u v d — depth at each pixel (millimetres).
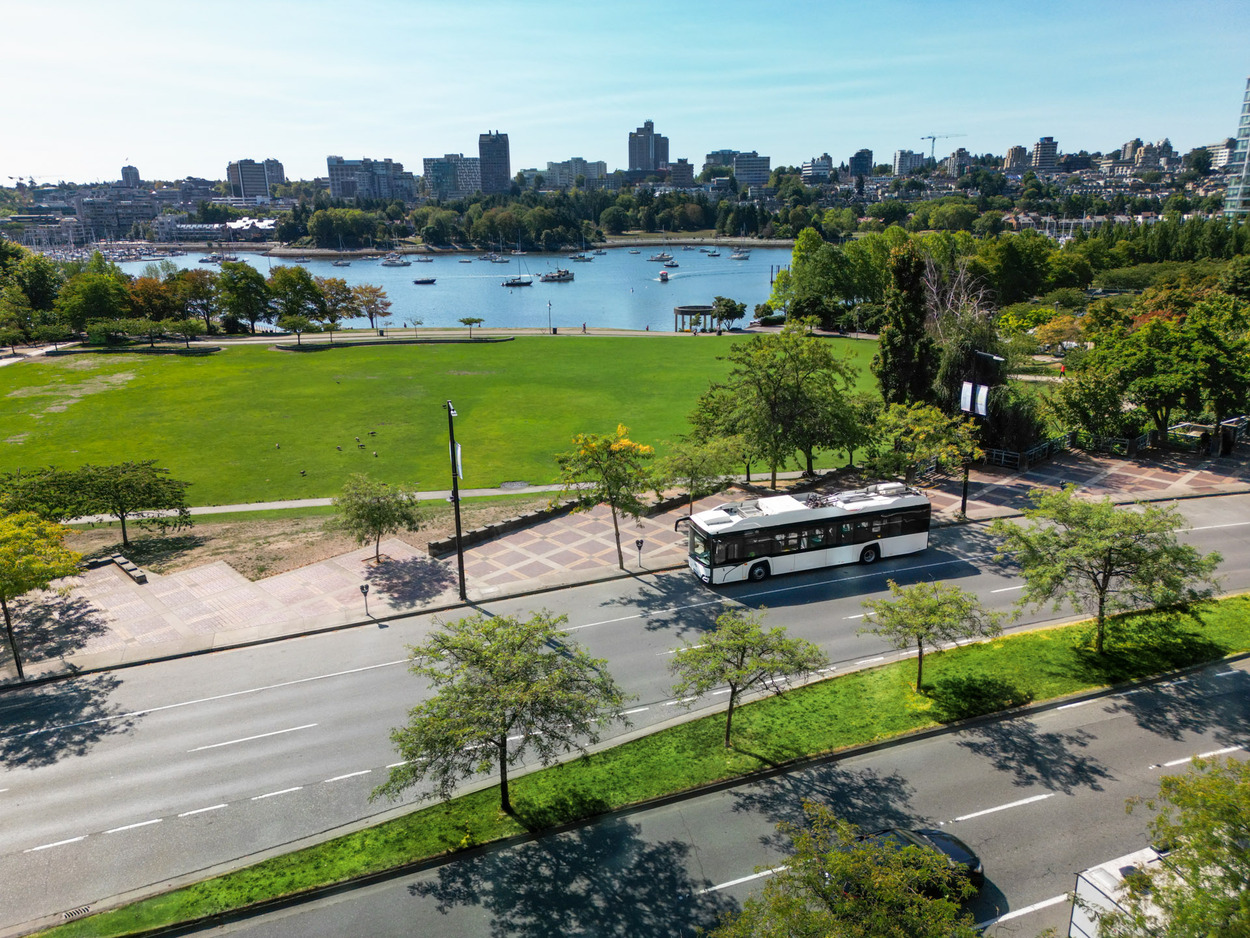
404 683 33469
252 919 21609
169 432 75625
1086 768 27297
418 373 102875
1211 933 14680
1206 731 29250
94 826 25125
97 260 163000
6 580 31719
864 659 35000
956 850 22000
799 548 44125
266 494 59531
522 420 79438
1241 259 121562
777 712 30891
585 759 28188
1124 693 31844
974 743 28812
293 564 46031
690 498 51281
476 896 22219
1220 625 36656
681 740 29219
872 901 16062
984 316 63375
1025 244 152250
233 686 33406
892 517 45719
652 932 20766
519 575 44281
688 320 176750
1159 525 31547
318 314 143500
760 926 16172
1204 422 71125
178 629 38281
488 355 116125
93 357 113625
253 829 24953
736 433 55438
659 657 35312
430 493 59188
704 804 25922
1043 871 22672
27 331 128125
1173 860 16656
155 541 50156
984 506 54469
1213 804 16000
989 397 61156
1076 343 102750
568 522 52781
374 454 68875
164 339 132125
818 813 18516
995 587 42188
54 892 22469
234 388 94000
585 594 42219
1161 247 174875
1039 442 65125
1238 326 79875
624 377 99625
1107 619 37125
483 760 24125
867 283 139625
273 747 29156
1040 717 30391
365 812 25719
